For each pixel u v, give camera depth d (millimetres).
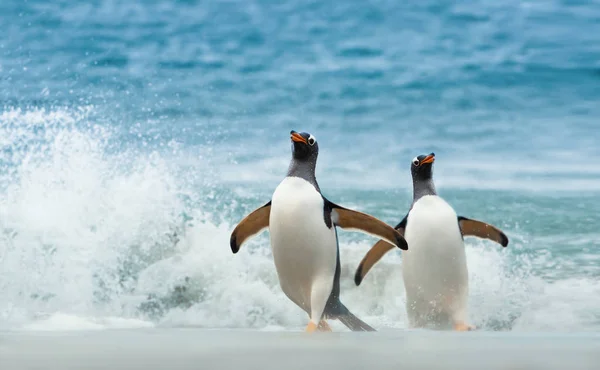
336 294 9625
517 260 14391
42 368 4742
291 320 11359
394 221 18078
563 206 20031
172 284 12203
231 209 18656
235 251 9984
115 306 12000
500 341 6762
